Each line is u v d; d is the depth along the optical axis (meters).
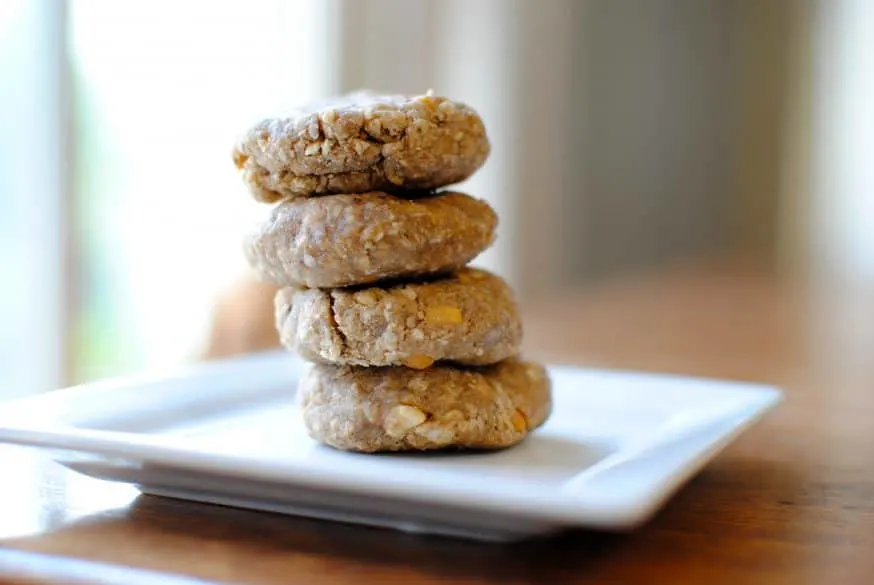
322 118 0.29
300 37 0.90
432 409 0.29
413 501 0.24
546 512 0.23
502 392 0.30
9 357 0.65
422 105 0.29
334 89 0.94
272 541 0.25
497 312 0.30
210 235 0.79
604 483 0.24
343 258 0.28
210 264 0.78
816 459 0.32
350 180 0.29
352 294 0.29
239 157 0.30
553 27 1.34
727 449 0.33
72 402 0.32
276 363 0.39
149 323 0.73
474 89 1.20
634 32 1.57
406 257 0.29
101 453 0.26
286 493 0.26
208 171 0.78
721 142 1.89
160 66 0.73
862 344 0.59
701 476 0.30
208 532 0.26
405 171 0.29
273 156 0.29
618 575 0.24
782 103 1.88
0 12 0.62
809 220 1.88
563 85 1.38
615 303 0.89
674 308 0.83
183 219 0.76
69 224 0.64
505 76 1.25
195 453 0.25
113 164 0.69
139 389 0.34
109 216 0.69
